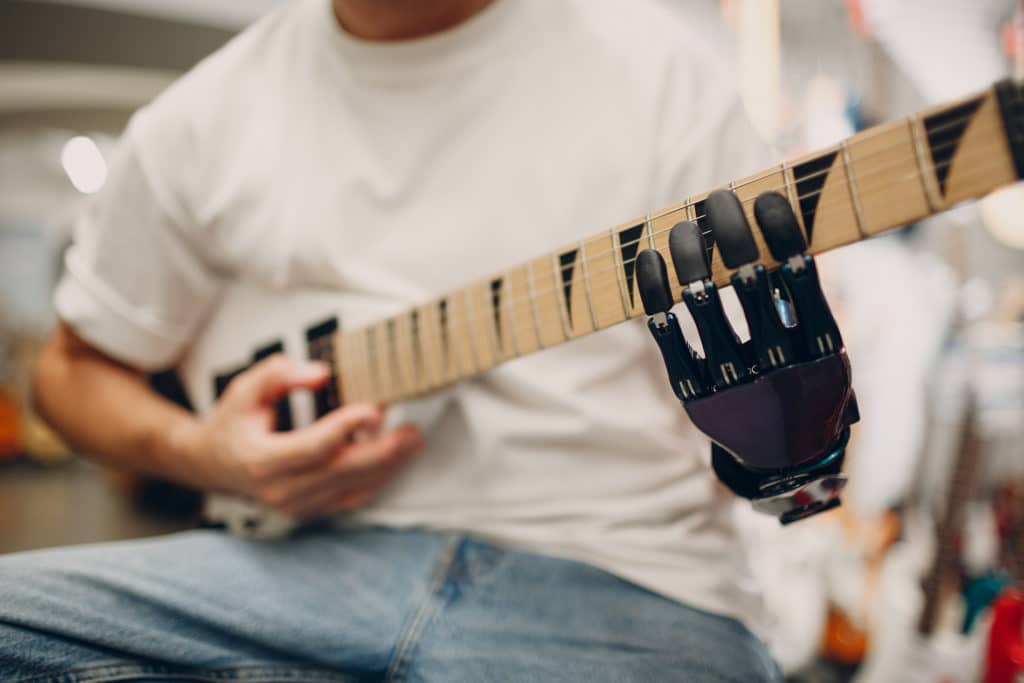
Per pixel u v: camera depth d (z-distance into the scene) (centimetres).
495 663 57
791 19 268
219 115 79
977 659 104
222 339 84
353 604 62
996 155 37
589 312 51
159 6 523
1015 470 158
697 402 42
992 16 264
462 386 69
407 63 72
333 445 66
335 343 73
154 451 79
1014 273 252
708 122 69
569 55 71
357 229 74
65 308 82
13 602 54
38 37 508
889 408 155
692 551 64
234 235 78
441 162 72
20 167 930
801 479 42
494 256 70
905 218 39
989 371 163
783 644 141
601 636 58
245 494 72
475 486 69
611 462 66
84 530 403
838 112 212
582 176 68
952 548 120
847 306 163
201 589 60
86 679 54
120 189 80
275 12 84
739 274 39
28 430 709
